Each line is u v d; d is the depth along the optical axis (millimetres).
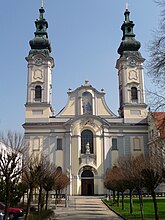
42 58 92000
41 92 90500
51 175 46812
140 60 93625
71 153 87250
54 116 91125
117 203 57250
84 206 60688
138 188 38125
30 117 89062
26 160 40969
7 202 27141
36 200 57906
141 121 90312
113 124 89938
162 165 36750
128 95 91875
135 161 53969
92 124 89188
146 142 89000
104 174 85500
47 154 81562
